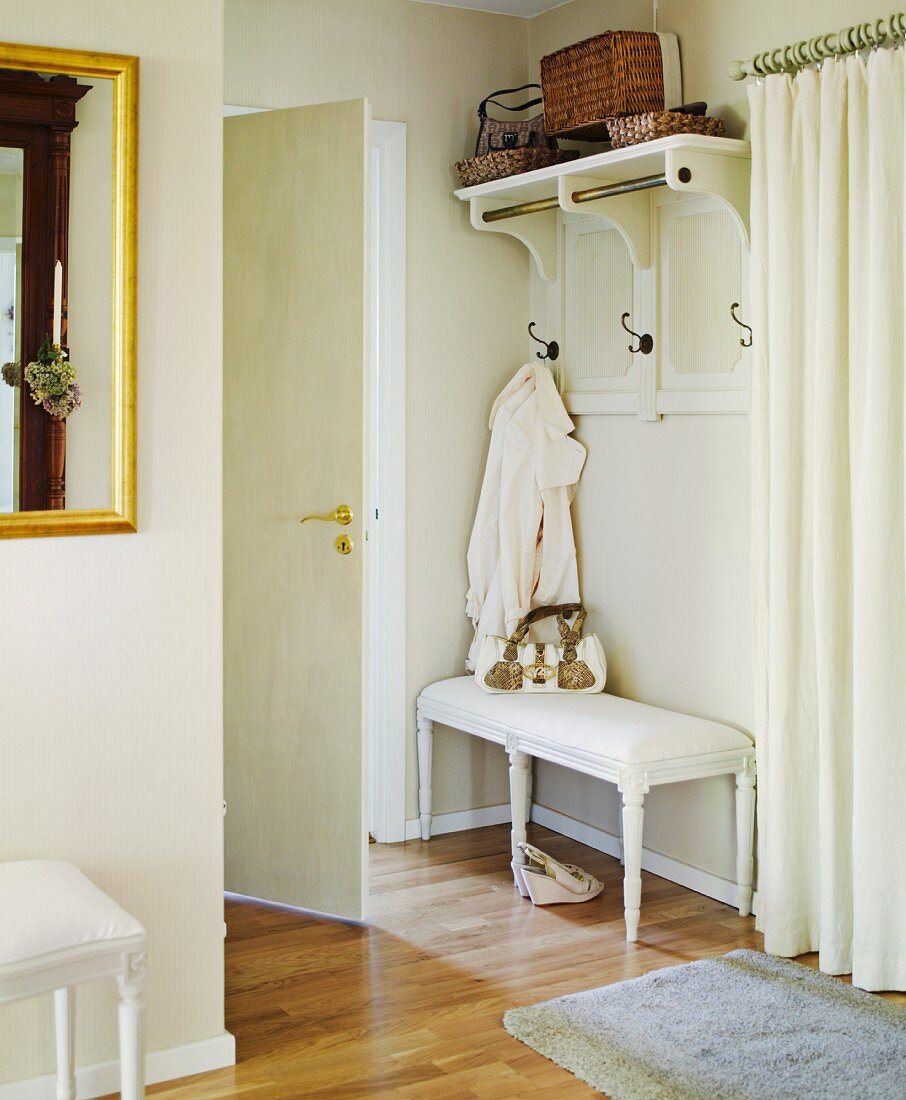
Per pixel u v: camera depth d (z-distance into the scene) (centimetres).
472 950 333
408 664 420
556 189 391
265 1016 295
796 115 313
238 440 360
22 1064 252
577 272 411
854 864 308
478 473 430
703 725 349
